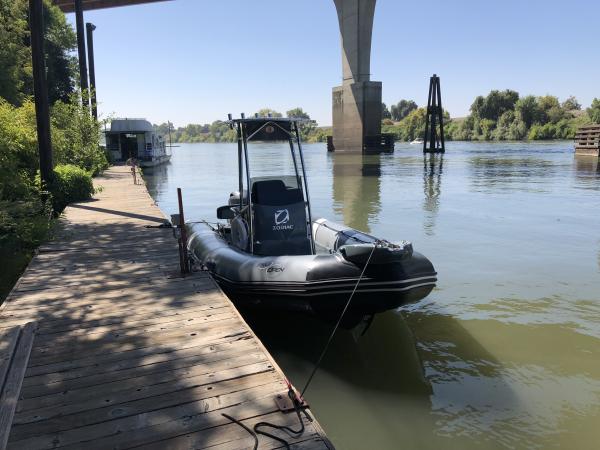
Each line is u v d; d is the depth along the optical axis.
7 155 9.70
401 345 5.16
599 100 76.94
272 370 3.41
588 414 3.87
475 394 4.19
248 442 2.64
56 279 5.56
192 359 3.58
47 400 3.04
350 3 48.53
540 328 5.52
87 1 55.00
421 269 4.93
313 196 17.66
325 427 3.76
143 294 5.02
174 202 17.34
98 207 11.22
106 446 2.61
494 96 96.44
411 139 115.00
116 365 3.50
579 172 25.88
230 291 5.60
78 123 21.09
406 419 3.85
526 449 3.45
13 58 16.91
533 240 9.94
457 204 15.19
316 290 4.77
